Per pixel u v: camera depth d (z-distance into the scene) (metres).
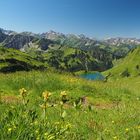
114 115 12.63
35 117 7.68
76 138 8.18
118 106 15.61
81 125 9.93
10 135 6.06
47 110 11.41
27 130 6.38
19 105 8.52
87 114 12.30
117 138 8.65
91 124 10.41
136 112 12.52
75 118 11.20
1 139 5.92
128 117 11.62
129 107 14.80
